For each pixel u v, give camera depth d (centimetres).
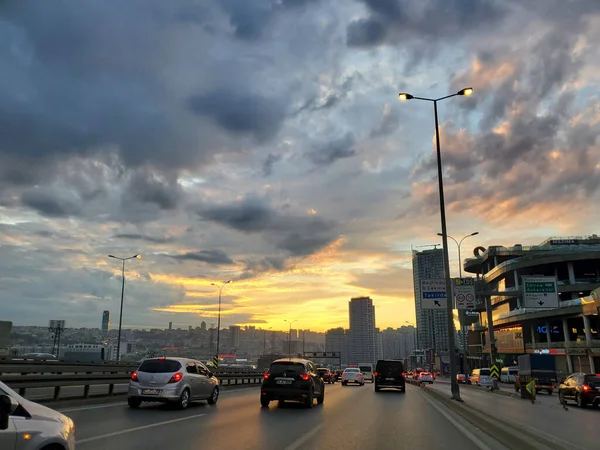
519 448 936
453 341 2227
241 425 1210
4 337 4431
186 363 1609
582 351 5938
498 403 2231
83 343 9375
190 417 1333
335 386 4059
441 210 2362
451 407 1883
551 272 7550
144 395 1486
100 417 1265
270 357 9025
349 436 1073
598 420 1576
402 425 1294
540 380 3641
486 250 9162
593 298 5834
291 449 892
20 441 443
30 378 1358
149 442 916
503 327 8825
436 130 2438
